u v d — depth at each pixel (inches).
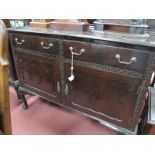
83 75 44.3
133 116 40.3
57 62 47.7
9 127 24.3
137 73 35.3
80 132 55.8
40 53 50.4
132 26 38.6
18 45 55.1
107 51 37.2
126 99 39.6
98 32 43.0
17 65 60.5
